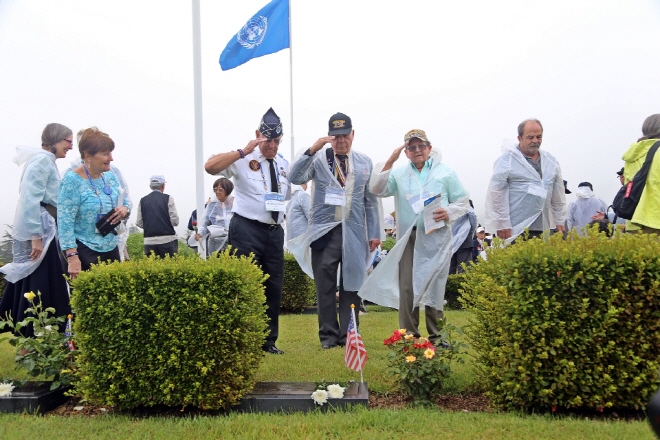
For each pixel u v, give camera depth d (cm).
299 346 641
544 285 372
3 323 450
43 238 567
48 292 571
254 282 414
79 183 518
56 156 590
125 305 390
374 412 373
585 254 372
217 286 389
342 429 347
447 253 594
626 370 365
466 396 433
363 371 487
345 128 632
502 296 382
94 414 409
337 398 402
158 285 389
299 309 1035
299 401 400
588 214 1209
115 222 533
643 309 364
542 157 624
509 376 377
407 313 599
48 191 573
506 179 611
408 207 605
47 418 392
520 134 614
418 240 595
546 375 374
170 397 387
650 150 525
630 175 551
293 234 965
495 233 616
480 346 415
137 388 392
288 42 1241
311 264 672
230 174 583
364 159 665
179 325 386
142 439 339
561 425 344
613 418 374
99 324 395
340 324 663
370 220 674
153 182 1146
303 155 610
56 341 446
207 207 1033
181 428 353
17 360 436
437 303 591
